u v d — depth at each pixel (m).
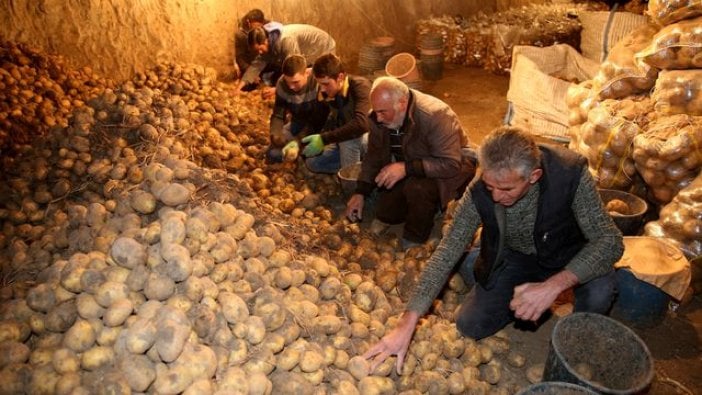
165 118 4.39
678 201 3.90
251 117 5.71
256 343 2.45
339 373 2.62
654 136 4.07
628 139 4.32
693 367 3.23
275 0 7.84
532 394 2.38
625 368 2.71
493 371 3.04
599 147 4.50
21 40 5.35
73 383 2.07
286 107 5.12
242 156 4.91
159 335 2.15
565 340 2.75
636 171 4.41
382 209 4.33
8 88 4.72
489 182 2.40
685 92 4.11
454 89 8.04
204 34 7.05
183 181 3.14
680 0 4.47
